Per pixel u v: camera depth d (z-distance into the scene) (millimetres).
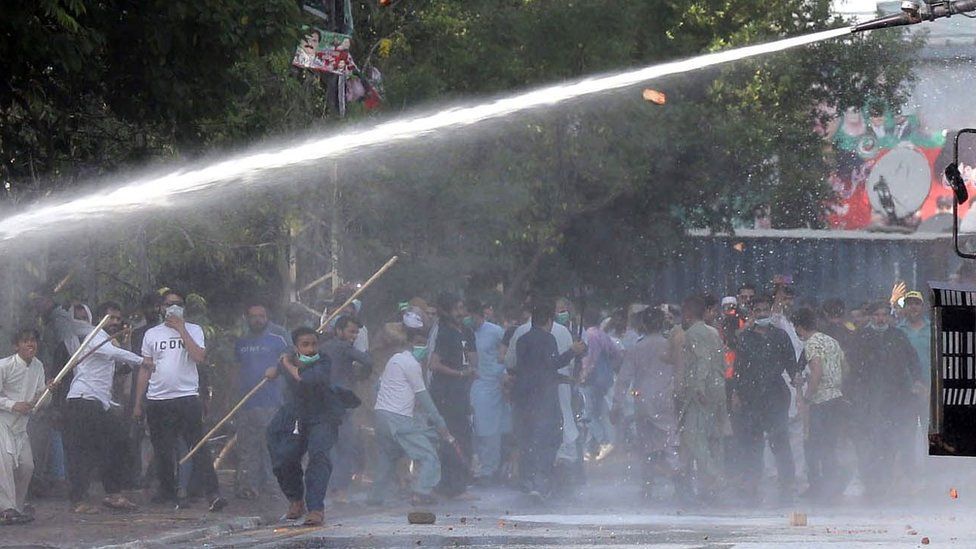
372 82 56969
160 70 39719
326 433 34062
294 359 34312
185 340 37688
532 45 64375
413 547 28219
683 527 32000
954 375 19891
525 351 40125
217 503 36406
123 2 38844
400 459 42312
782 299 51125
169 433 37688
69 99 42031
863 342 41062
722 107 72750
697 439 39531
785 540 28219
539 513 37000
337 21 50969
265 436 37281
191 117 41031
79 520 34094
